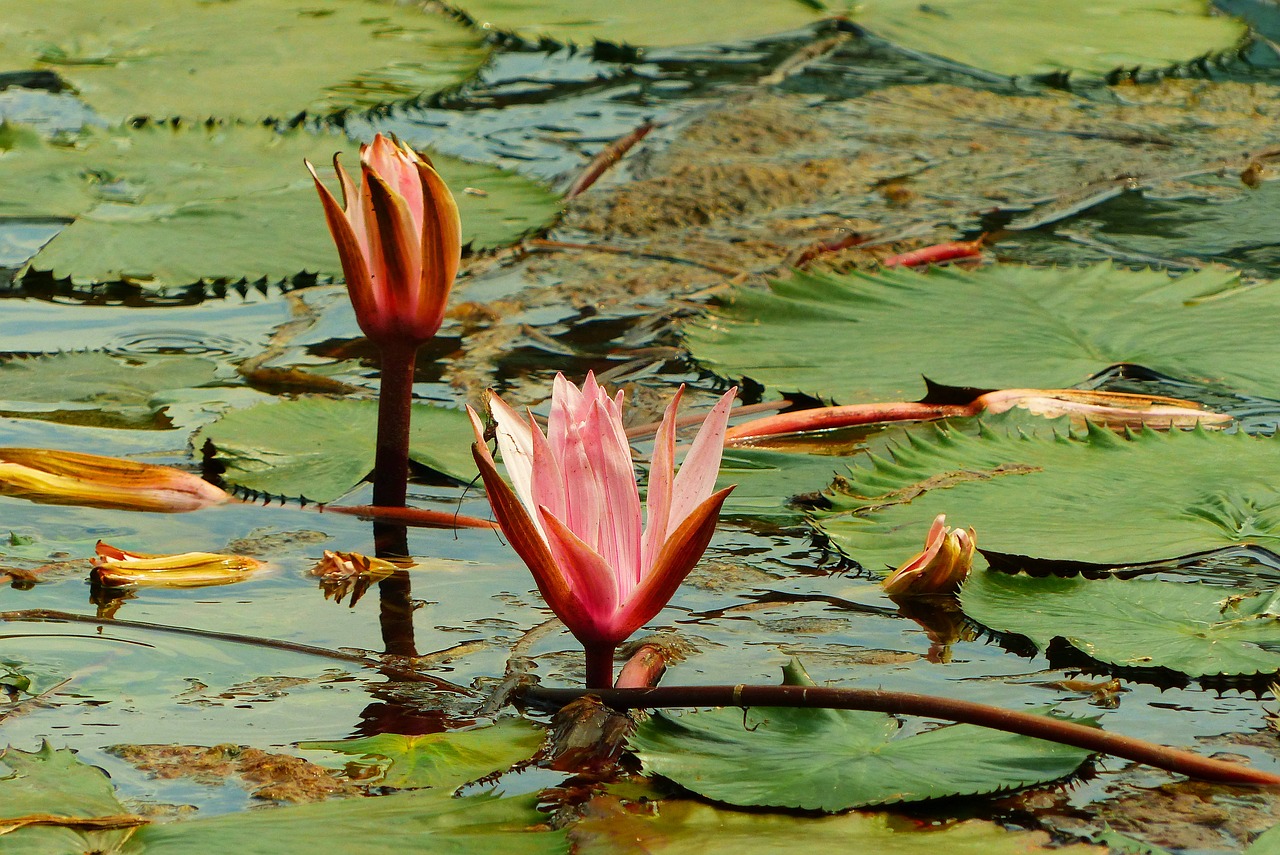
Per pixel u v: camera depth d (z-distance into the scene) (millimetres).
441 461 4320
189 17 6914
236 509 4281
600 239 4707
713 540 4254
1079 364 4422
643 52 6773
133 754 4070
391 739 4078
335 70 6133
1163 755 4051
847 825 4027
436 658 4141
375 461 4281
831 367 4438
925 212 4805
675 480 4090
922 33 6930
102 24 6719
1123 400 4383
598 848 4016
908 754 4062
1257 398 4402
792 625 4168
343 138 5309
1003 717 4059
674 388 4441
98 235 4629
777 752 4062
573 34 6684
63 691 4109
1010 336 4461
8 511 4270
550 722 4094
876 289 4535
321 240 4641
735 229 4727
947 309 4508
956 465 4297
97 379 4430
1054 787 4051
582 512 4074
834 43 7027
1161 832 4027
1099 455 4297
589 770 4062
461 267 4652
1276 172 5180
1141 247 4648
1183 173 5180
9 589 4191
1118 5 7488
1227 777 4051
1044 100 6199
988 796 4043
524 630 4168
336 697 4113
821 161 5355
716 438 4090
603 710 4086
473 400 4410
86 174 4805
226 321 4535
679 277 4625
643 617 4086
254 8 7117
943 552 4188
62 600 4184
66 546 4234
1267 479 4258
